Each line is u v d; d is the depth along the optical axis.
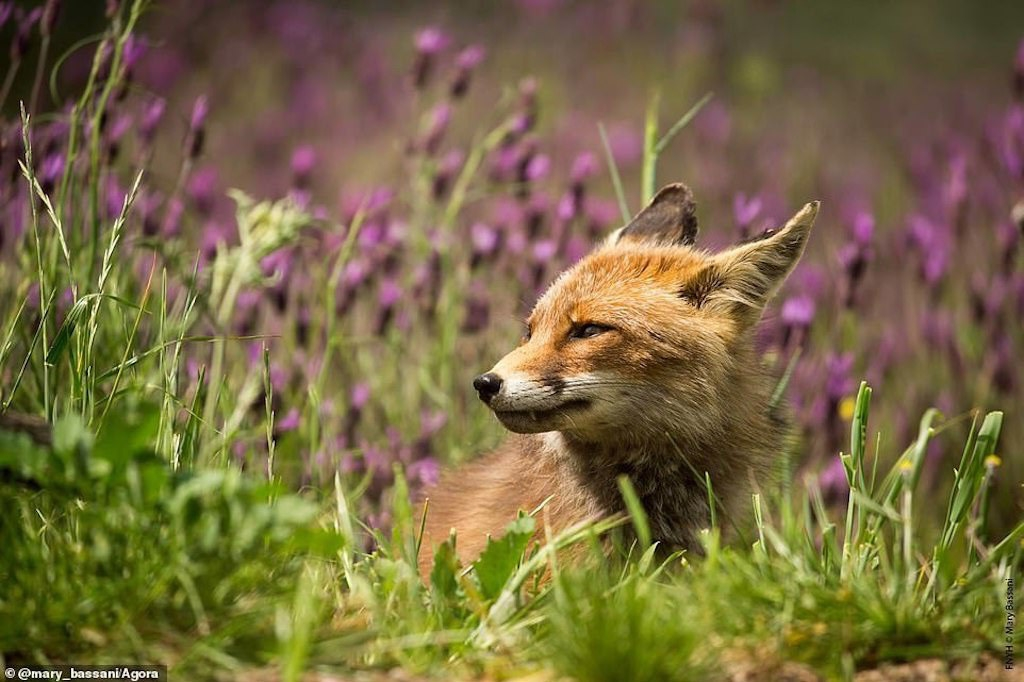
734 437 8.80
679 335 8.59
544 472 8.80
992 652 6.59
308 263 12.64
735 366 8.88
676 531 8.68
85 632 5.91
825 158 26.08
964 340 14.77
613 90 29.84
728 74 30.61
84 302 7.69
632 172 24.47
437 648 6.34
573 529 7.25
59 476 5.90
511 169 13.29
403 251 13.45
